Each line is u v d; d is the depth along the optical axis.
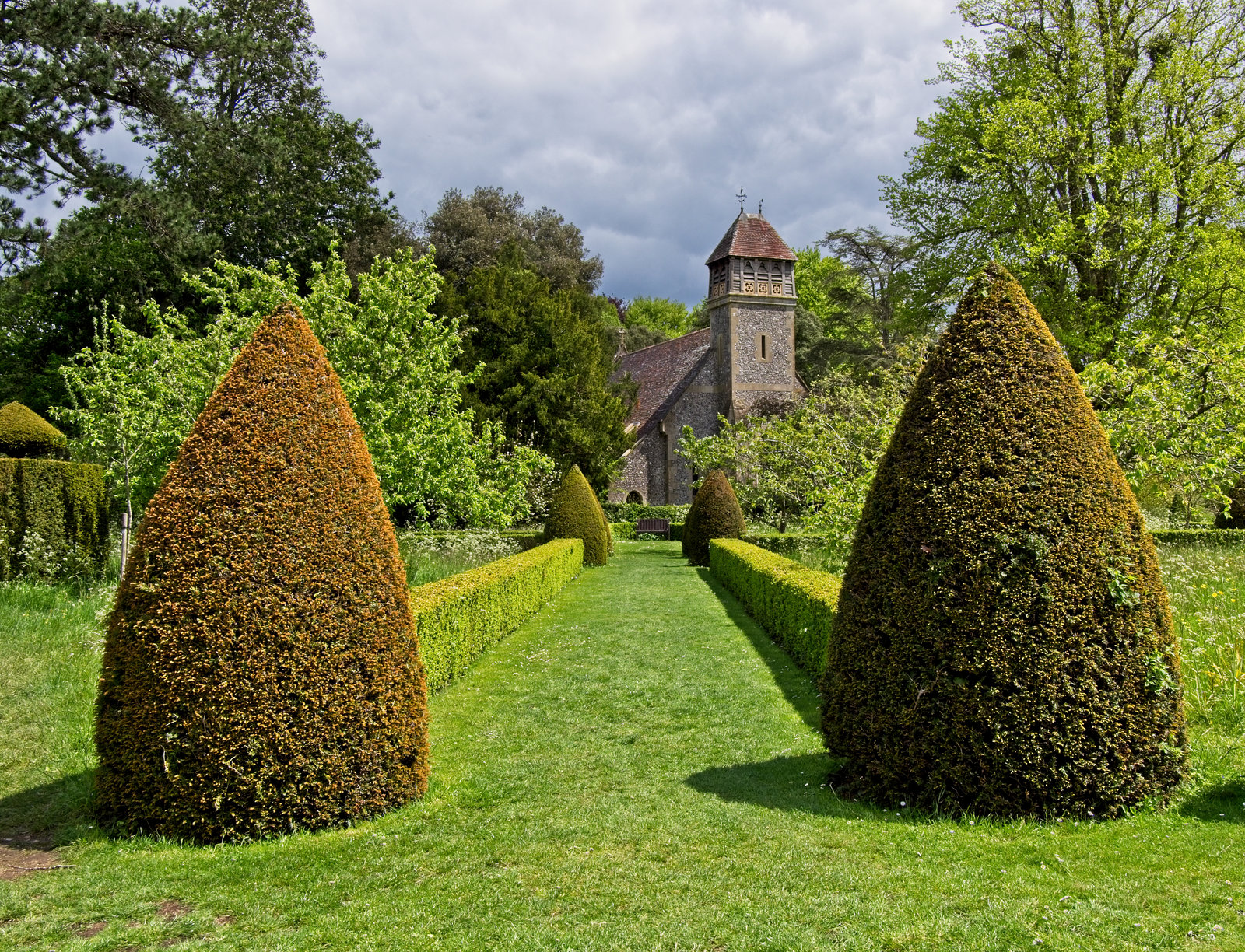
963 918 3.40
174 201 18.86
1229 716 5.84
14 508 11.00
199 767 4.41
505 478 17.12
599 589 16.09
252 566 4.54
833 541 10.63
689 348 42.62
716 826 4.53
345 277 13.55
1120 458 9.95
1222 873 3.70
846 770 5.07
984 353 4.90
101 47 16.44
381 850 4.28
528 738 6.38
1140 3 19.95
